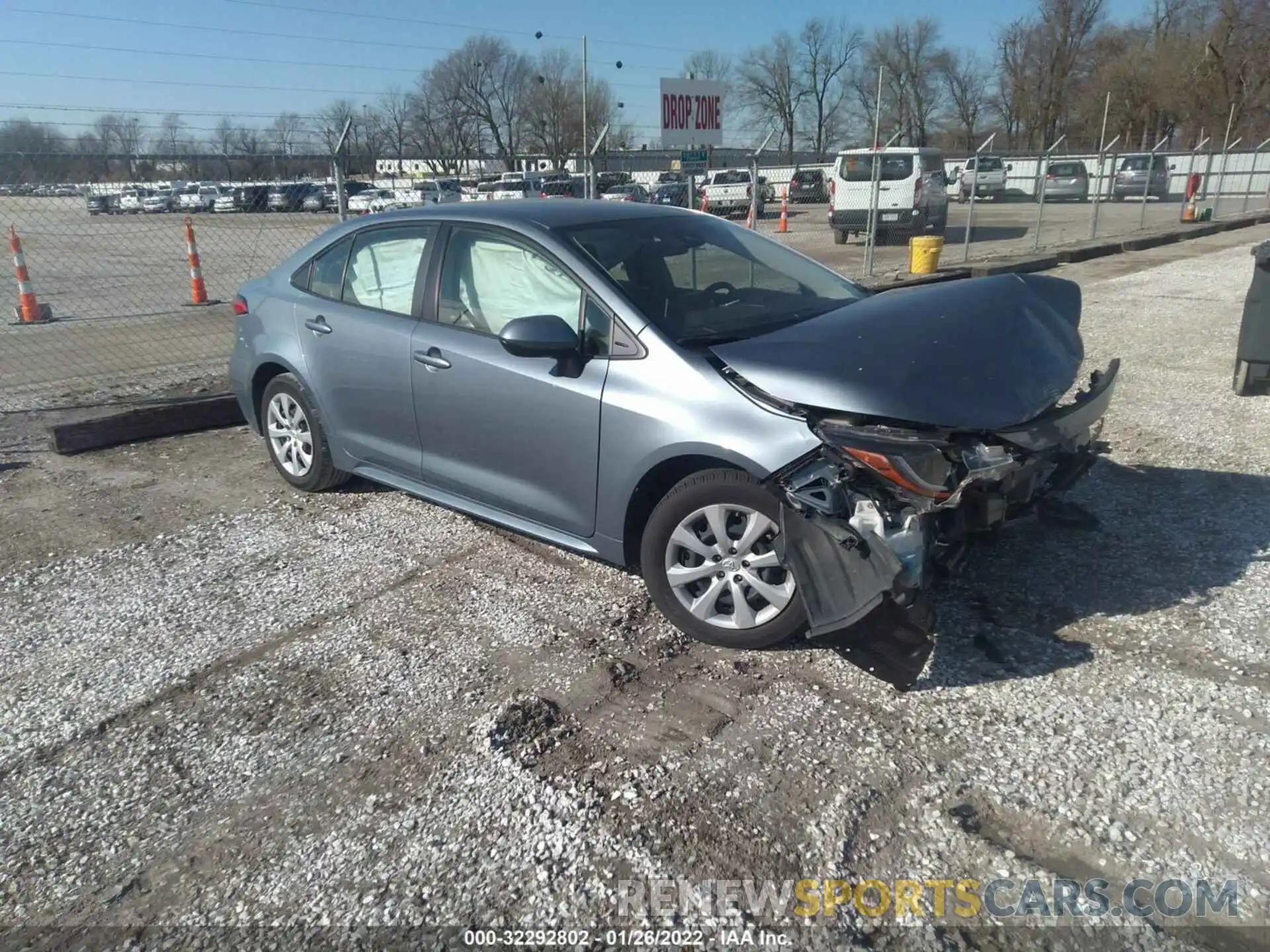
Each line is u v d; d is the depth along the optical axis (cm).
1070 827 252
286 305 499
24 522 494
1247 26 4716
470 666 342
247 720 313
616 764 283
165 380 808
